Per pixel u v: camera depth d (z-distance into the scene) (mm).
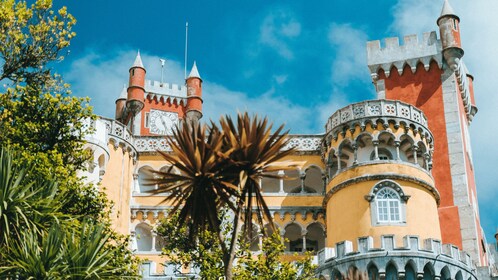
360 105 48000
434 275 40969
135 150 52250
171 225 36500
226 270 20859
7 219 24297
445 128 53219
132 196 51156
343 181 46406
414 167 46438
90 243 23938
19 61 29891
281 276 34906
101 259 24078
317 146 52250
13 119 31938
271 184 55094
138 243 50844
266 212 21156
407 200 45219
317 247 53000
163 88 76125
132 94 70750
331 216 47000
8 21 29609
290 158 52000
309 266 36750
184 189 21375
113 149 49906
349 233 44938
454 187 51188
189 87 73062
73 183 30797
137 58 72375
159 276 42469
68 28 30609
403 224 44469
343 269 41562
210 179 21062
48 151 30766
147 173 52844
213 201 21391
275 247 35625
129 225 50188
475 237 49344
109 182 48625
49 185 26875
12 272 23406
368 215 44875
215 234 35750
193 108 72062
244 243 36438
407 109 48188
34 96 31859
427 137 48750
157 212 50719
